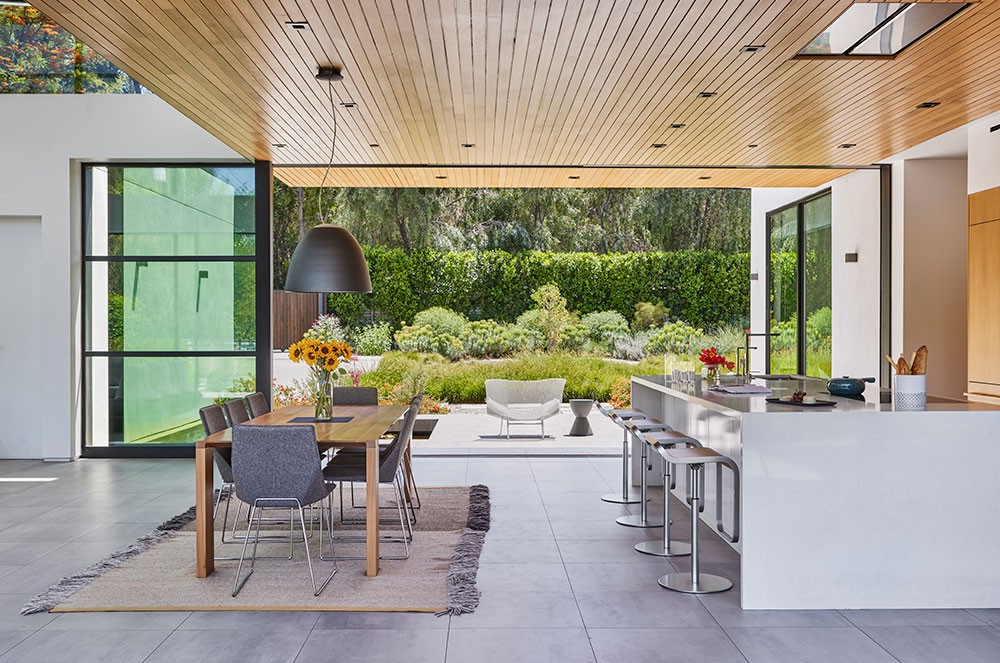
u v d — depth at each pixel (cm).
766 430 432
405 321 1775
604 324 1742
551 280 1772
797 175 973
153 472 817
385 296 1773
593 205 2030
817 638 387
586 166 898
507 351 1742
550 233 2017
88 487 743
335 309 1784
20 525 605
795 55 532
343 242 583
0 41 891
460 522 620
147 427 909
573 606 430
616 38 501
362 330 1756
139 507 664
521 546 547
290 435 452
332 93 615
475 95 621
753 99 633
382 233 1986
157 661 359
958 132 767
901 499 433
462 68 558
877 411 434
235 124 709
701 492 602
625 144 791
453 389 1581
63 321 877
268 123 706
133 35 493
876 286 924
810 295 1125
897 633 394
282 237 1995
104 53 525
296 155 845
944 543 434
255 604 431
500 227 2005
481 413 1433
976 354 745
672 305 1772
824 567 432
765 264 1262
